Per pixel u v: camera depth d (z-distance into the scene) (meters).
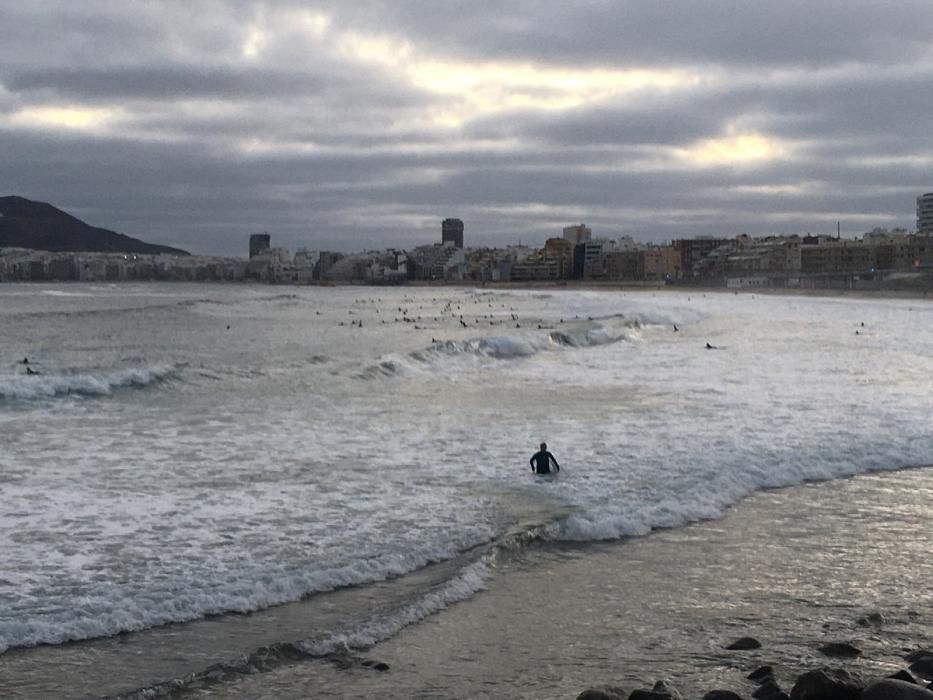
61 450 18.98
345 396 28.39
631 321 68.56
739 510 15.48
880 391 30.47
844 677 8.35
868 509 15.64
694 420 24.14
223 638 9.63
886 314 92.12
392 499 15.47
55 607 10.24
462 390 30.52
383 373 34.34
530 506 15.23
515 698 8.45
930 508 15.73
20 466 17.36
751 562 12.67
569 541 13.55
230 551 12.41
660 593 11.41
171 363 37.34
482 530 13.74
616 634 10.07
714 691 8.34
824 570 12.37
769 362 41.31
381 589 11.22
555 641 9.84
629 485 16.73
